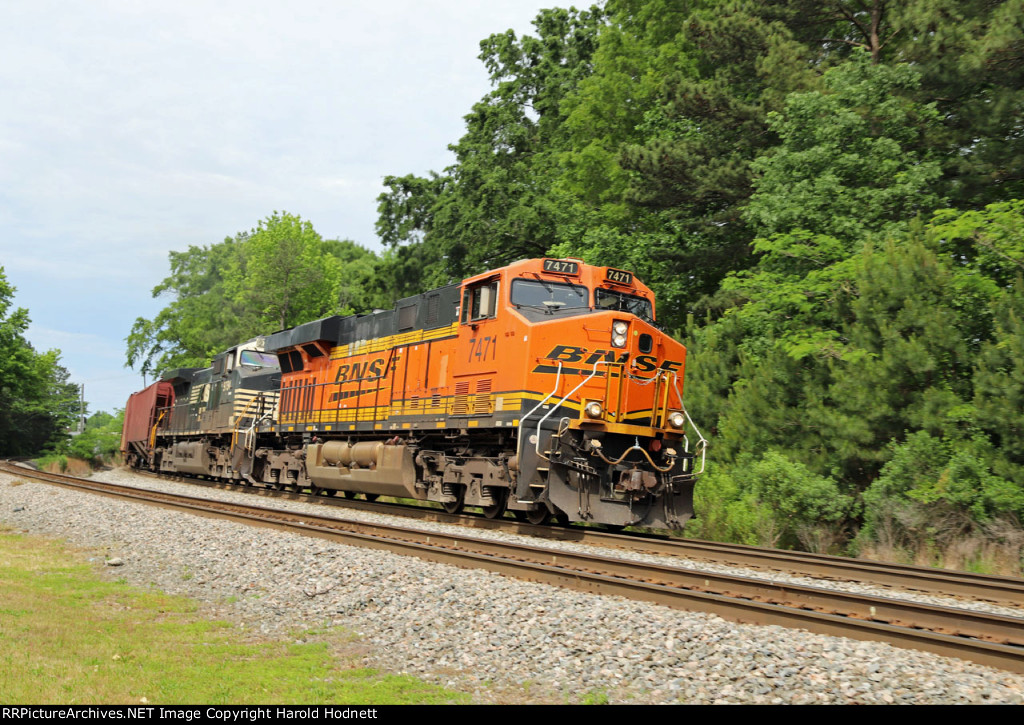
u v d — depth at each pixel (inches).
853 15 972.6
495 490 609.9
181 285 3575.3
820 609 324.2
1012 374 542.6
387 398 708.7
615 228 1060.5
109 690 225.0
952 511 543.8
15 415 2431.1
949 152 819.4
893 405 600.1
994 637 282.8
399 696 229.8
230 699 223.5
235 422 1000.2
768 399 683.4
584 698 228.4
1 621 293.0
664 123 1069.8
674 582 370.9
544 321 542.9
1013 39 697.6
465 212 1320.1
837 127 765.9
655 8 1175.6
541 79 1584.6
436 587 343.0
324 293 2301.9
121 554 462.9
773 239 789.9
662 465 567.2
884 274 629.0
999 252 626.5
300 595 350.3
